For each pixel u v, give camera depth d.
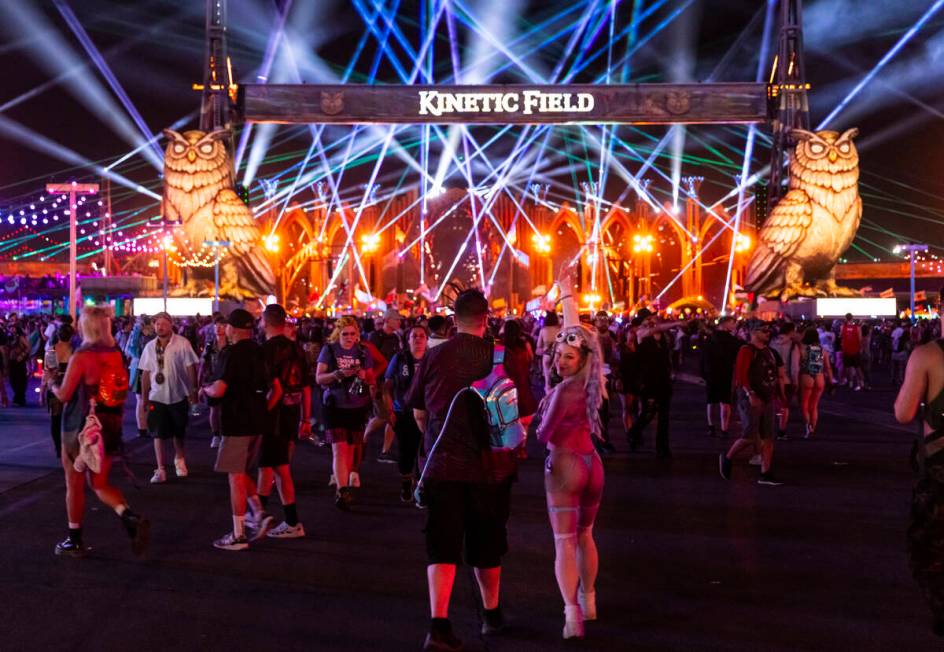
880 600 5.73
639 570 6.46
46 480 10.12
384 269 67.81
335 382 8.70
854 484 10.14
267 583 6.10
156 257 58.97
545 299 21.61
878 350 36.31
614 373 14.04
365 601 5.69
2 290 43.44
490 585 5.07
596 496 5.29
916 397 4.19
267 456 7.45
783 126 39.66
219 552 6.98
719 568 6.53
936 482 4.14
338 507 8.70
